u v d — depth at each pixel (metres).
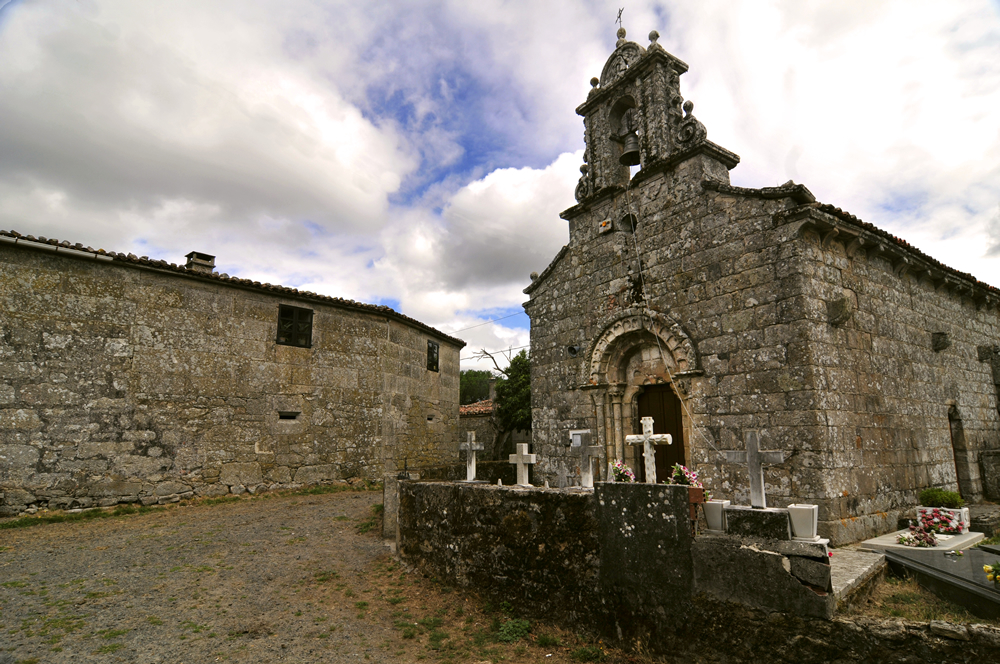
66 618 6.01
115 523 10.77
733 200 9.91
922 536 7.42
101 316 12.23
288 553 8.84
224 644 5.60
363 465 16.86
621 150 13.18
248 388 14.55
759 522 5.03
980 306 14.31
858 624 4.37
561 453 12.75
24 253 11.37
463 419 31.16
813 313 8.73
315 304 16.36
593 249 12.78
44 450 11.16
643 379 11.59
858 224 9.51
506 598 6.54
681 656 4.94
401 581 7.68
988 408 13.30
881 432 9.38
